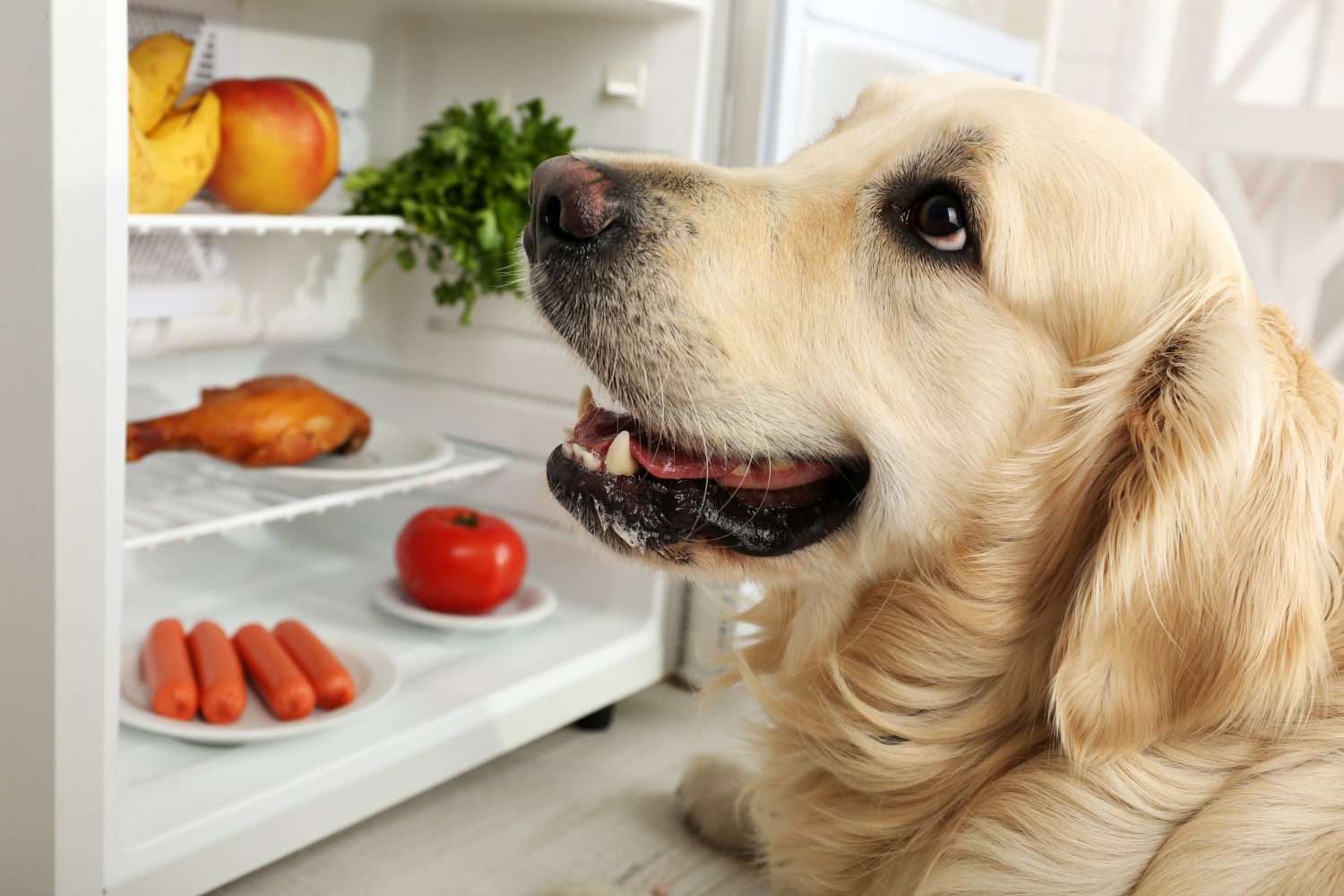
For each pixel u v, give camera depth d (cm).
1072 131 102
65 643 96
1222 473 91
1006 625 106
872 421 104
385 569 192
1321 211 305
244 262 166
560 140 166
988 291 101
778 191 109
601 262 103
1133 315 101
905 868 111
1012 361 101
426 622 162
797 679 120
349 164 183
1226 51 290
